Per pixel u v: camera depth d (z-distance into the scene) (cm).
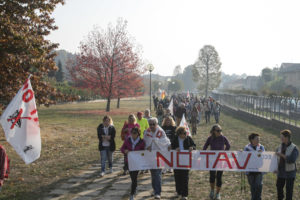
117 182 852
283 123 1923
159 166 708
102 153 918
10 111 600
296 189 782
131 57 3738
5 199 712
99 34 3675
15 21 1365
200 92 8850
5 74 1323
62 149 1338
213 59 8212
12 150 1287
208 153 704
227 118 2967
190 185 830
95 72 3716
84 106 4962
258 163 648
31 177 904
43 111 3700
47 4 1458
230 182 847
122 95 3828
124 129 899
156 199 695
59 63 8894
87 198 722
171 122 838
